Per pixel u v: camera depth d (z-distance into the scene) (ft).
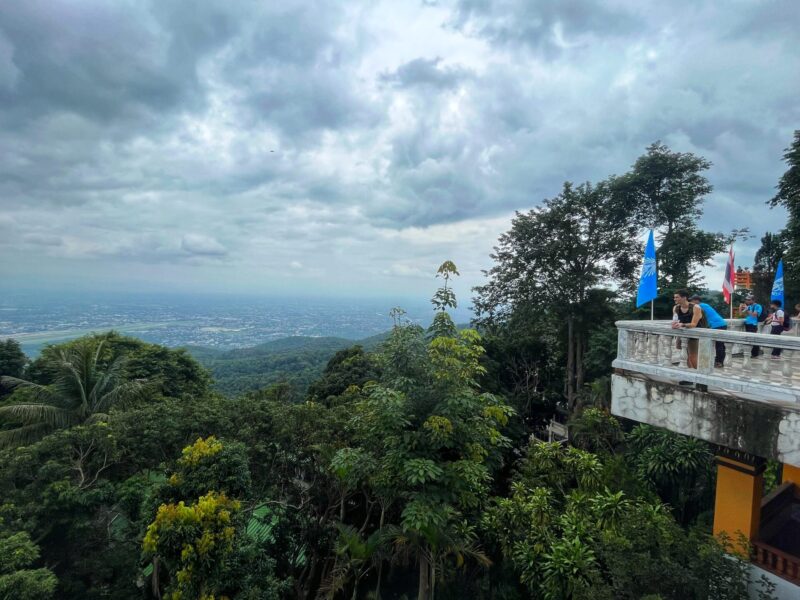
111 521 31.07
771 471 33.06
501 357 79.46
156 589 30.40
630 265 73.36
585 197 69.97
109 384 53.52
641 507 26.20
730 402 19.08
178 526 20.93
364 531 43.11
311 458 40.04
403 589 39.24
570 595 24.82
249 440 36.99
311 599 40.34
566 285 68.59
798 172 55.11
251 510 34.68
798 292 55.52
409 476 24.38
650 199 74.84
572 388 72.49
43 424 46.29
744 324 30.96
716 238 70.95
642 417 22.59
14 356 80.12
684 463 38.40
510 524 31.76
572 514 29.43
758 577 20.66
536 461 39.22
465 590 34.86
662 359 21.80
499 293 80.59
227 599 21.31
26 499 27.25
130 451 34.50
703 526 28.40
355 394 53.98
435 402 27.40
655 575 19.88
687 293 23.53
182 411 38.09
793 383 17.08
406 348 28.50
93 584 26.91
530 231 72.28
